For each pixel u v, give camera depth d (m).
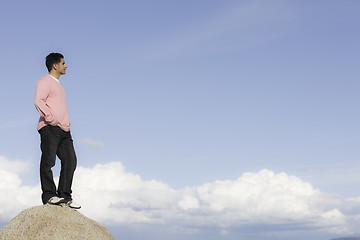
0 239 9.59
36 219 9.91
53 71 10.45
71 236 9.80
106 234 10.51
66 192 10.50
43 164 10.23
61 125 10.27
